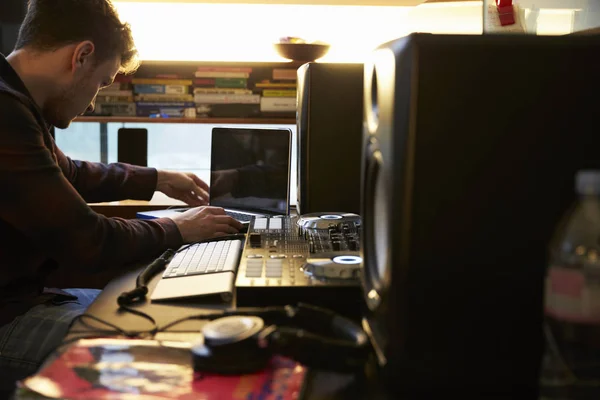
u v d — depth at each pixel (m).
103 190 1.68
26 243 1.25
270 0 2.23
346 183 1.41
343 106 1.39
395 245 0.58
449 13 2.06
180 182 1.77
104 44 1.34
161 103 2.24
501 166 0.56
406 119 0.56
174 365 0.66
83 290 1.50
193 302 0.89
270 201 1.61
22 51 1.31
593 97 0.56
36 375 0.63
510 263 0.57
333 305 0.82
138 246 1.19
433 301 0.57
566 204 0.56
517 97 0.55
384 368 0.60
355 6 2.39
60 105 1.35
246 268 0.92
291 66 2.23
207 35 2.43
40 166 1.12
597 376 0.55
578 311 0.55
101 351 0.70
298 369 0.65
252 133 1.66
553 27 1.26
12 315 1.21
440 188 0.56
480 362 0.58
